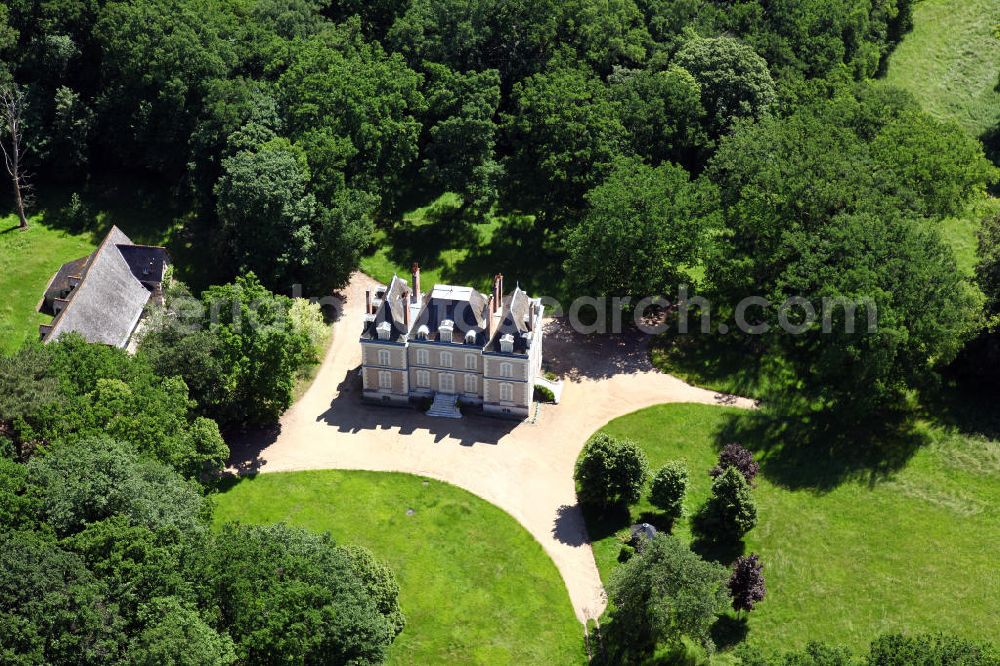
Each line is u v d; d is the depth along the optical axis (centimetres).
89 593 8062
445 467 12431
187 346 11975
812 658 8894
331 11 18675
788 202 13975
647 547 9888
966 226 16412
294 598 8762
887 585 10819
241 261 14188
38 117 15938
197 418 11644
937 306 12450
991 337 13088
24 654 7669
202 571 8844
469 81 15912
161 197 16362
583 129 15100
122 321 13188
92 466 9281
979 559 11081
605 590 10419
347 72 15550
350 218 14400
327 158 14538
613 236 13700
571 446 12762
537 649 10194
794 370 13700
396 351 13038
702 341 14325
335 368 14062
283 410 13188
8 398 10088
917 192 14600
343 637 8912
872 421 12938
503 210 16588
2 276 14625
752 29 17975
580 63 16712
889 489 12019
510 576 10975
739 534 11212
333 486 12112
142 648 7919
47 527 8744
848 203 13850
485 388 13100
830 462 12412
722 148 15225
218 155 15262
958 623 10381
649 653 10169
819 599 10688
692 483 12169
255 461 12494
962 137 15538
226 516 11625
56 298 13812
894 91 16512
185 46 15388
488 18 17438
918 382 13000
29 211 15938
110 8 15975
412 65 17100
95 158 16650
